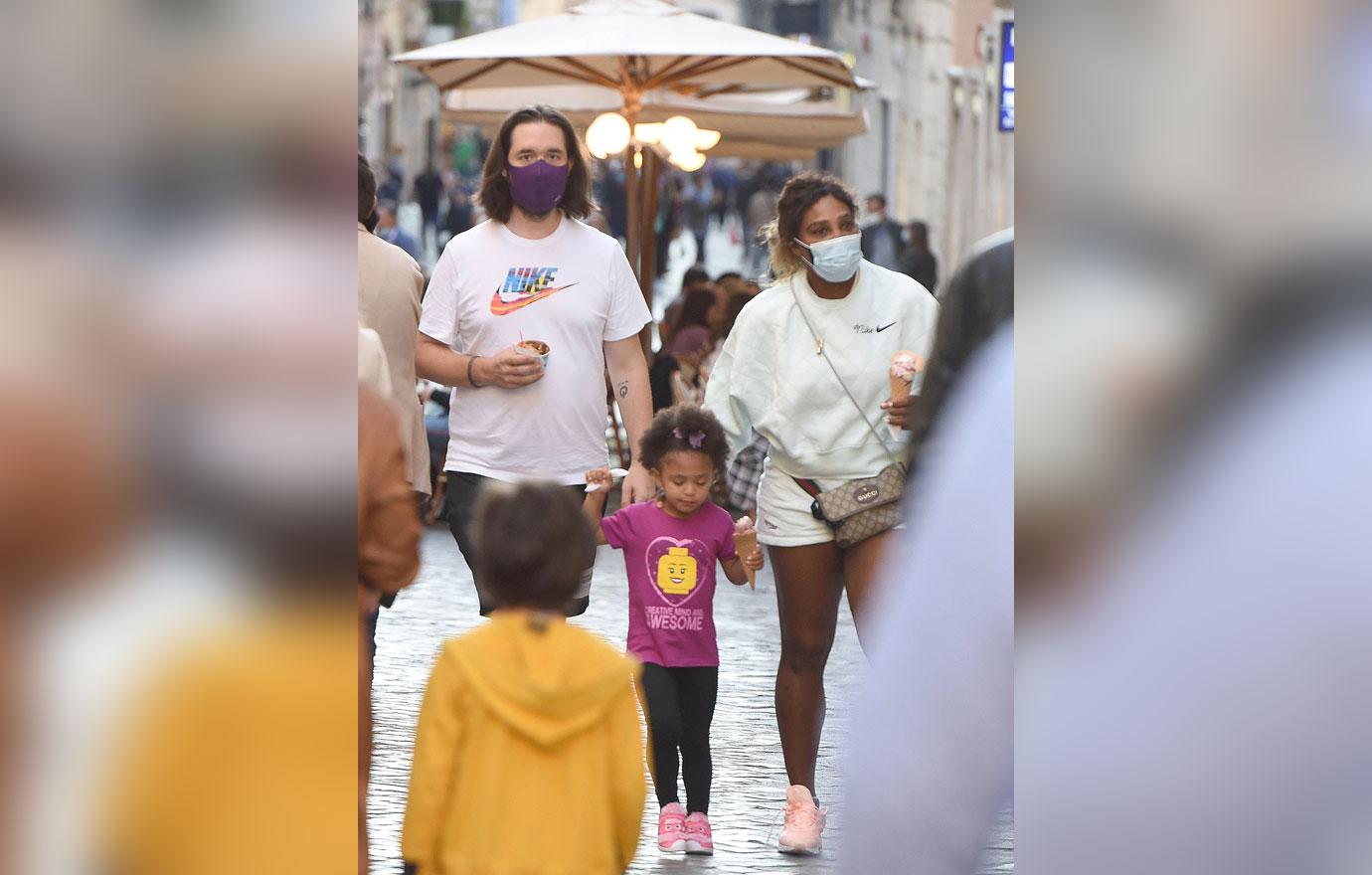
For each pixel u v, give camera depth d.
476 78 48.44
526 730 11.75
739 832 18.39
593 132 46.09
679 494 17.83
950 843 6.54
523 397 17.45
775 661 28.39
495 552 12.09
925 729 6.53
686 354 44.00
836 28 150.38
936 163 110.62
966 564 6.48
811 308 17.27
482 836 11.76
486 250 17.70
